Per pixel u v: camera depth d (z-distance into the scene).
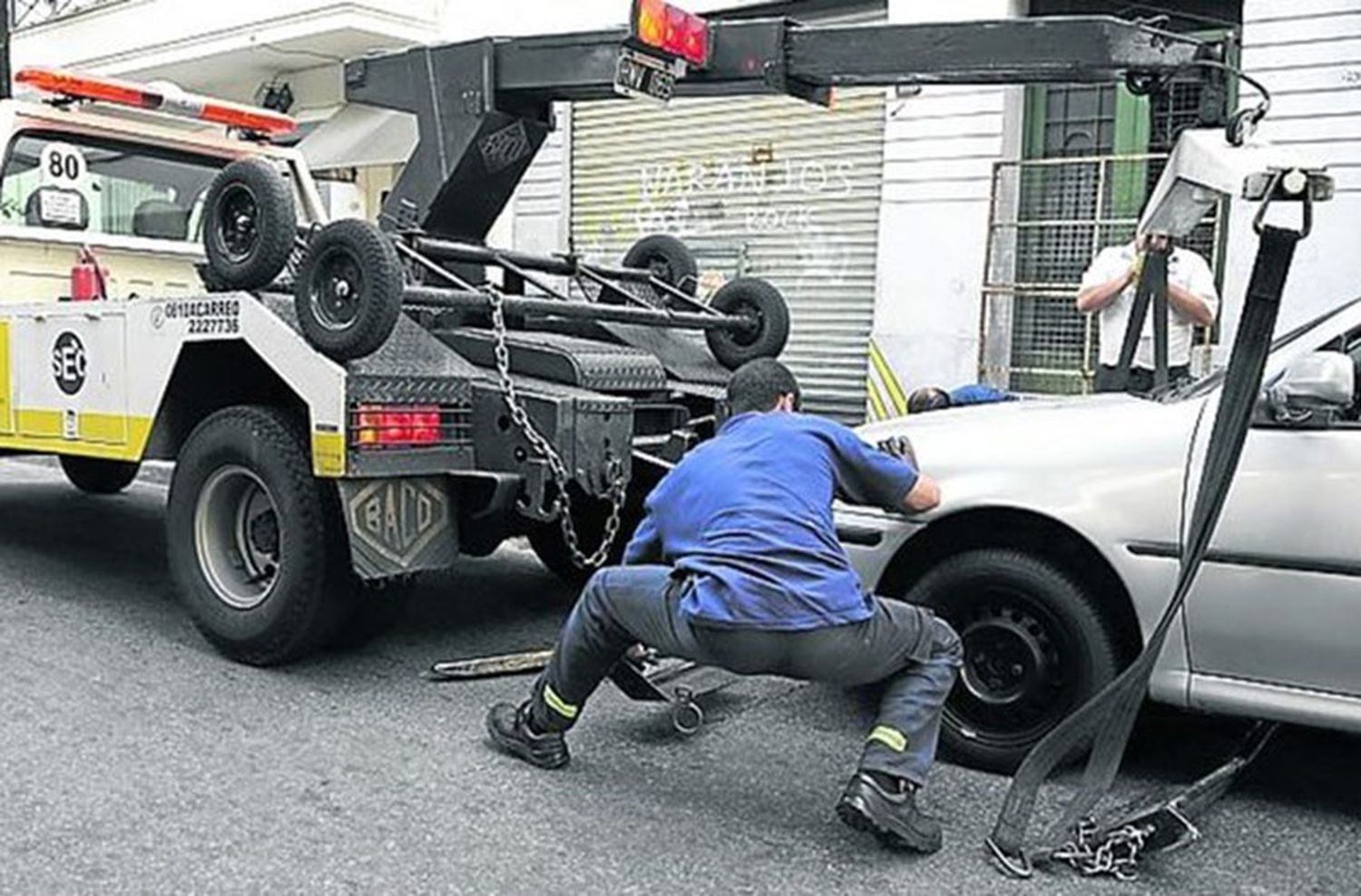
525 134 6.18
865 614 3.72
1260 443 3.88
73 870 3.45
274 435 5.04
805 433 3.97
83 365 5.71
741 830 3.85
